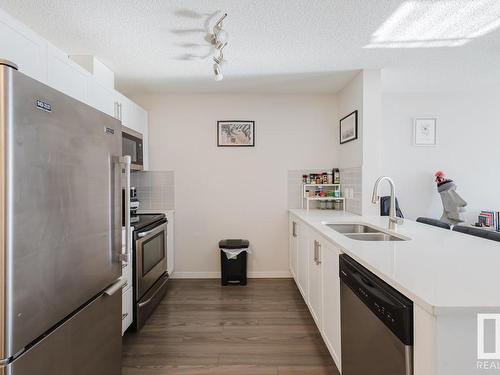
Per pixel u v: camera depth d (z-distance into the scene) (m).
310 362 1.84
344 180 3.22
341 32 2.00
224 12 1.75
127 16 1.78
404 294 0.88
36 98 0.91
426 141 3.52
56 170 1.01
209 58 2.41
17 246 0.84
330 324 1.70
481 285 0.89
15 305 0.83
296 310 2.57
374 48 2.25
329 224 2.32
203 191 3.42
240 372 1.75
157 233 2.70
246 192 3.43
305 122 3.42
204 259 3.43
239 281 3.20
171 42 2.12
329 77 2.90
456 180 3.54
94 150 1.25
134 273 2.21
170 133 3.40
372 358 1.11
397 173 3.54
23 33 1.34
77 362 1.15
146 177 3.41
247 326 2.29
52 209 0.99
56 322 1.01
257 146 3.43
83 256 1.17
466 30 1.98
